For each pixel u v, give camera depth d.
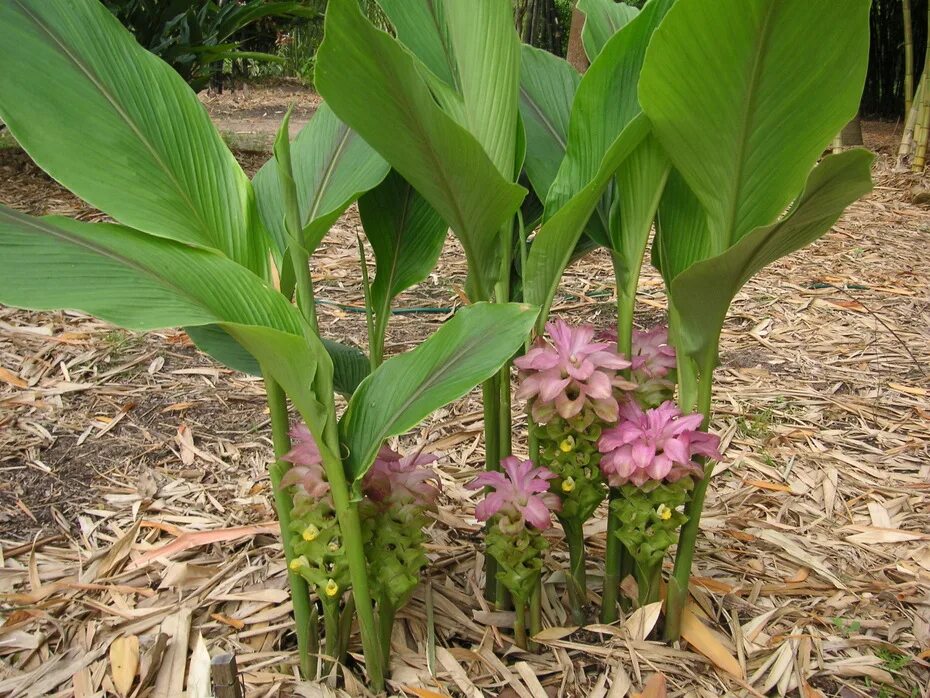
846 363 1.76
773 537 1.18
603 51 0.75
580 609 0.96
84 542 1.15
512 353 0.71
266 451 1.39
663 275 0.91
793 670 0.94
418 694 0.87
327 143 0.94
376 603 0.95
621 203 0.84
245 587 1.06
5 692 0.89
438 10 0.84
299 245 0.71
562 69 0.98
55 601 1.03
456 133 0.66
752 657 0.96
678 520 0.85
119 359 1.70
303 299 0.73
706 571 1.11
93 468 1.32
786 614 1.03
